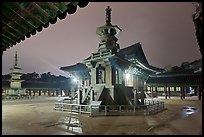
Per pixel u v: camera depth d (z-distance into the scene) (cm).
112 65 2048
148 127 1209
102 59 2034
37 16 782
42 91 6375
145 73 3344
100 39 2325
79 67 3225
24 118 1609
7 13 768
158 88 5194
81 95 2006
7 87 5197
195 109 2334
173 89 4969
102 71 2125
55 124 1323
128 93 2158
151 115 1766
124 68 2259
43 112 2027
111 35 2286
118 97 1998
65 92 6506
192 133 1048
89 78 3209
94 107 1756
